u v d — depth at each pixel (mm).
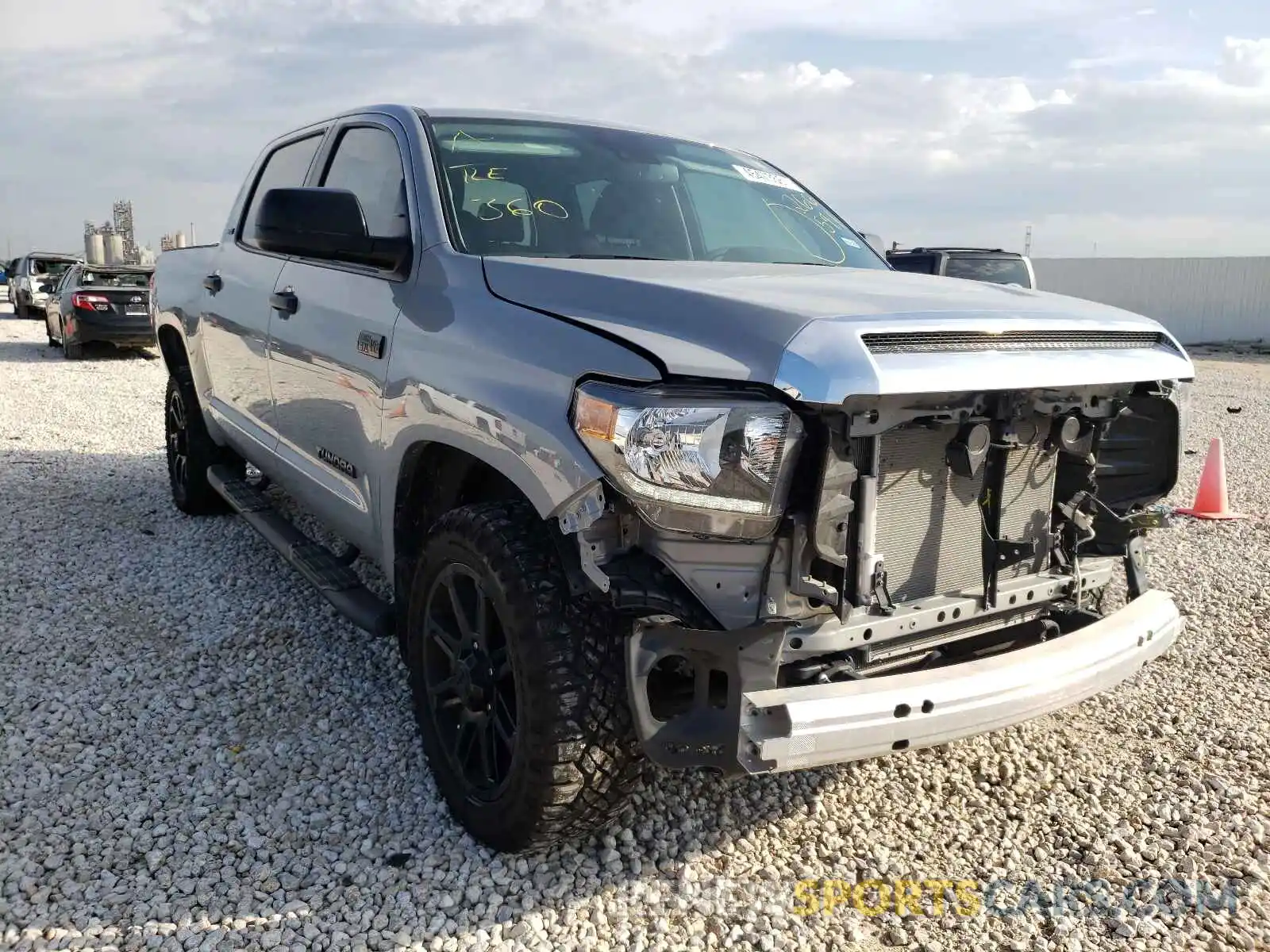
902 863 2781
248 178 4895
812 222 3904
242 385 4480
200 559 5031
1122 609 2793
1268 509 7277
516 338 2525
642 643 2209
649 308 2389
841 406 2141
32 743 3199
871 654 2453
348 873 2596
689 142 4043
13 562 4863
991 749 3430
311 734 3324
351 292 3369
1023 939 2480
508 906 2488
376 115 3711
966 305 2477
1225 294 30469
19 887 2479
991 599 2648
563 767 2352
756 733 2125
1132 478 3141
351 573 3705
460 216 3113
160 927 2354
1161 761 3361
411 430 2848
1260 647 4379
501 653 2598
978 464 2471
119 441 8375
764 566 2223
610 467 2146
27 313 25531
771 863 2736
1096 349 2611
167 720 3389
